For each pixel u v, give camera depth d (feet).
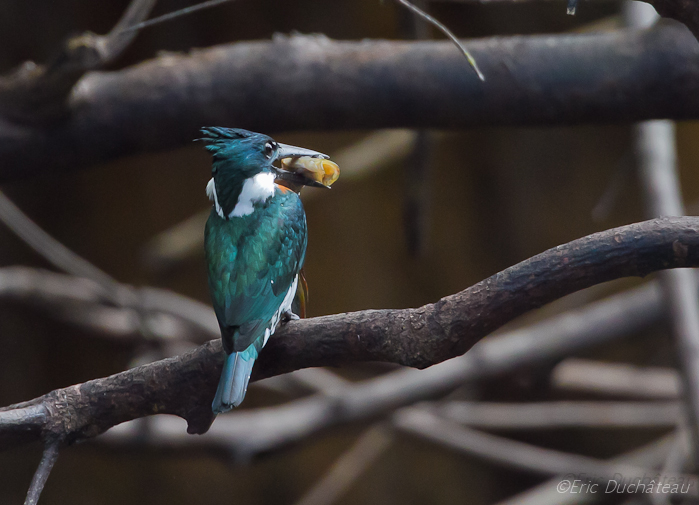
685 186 56.44
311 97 24.39
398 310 14.65
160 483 55.88
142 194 54.08
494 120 24.41
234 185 18.84
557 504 40.37
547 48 23.38
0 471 53.26
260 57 24.39
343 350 15.07
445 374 37.58
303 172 19.70
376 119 24.84
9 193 51.34
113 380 15.85
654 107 23.13
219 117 24.81
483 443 41.68
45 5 50.47
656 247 12.86
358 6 53.31
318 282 56.03
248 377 15.02
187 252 45.16
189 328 41.22
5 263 52.42
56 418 15.52
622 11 33.12
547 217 57.67
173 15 17.94
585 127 56.95
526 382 39.93
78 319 41.06
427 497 58.44
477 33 54.08
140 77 24.59
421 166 34.78
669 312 29.55
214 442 35.63
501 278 13.43
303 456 57.52
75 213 53.31
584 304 56.59
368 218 57.00
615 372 43.37
